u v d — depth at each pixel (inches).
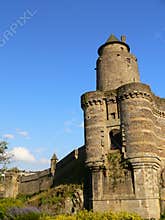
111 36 2041.1
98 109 1669.5
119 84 1827.0
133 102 1569.9
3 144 1615.4
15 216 988.6
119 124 1600.6
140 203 1407.5
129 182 1470.2
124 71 1875.0
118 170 1510.8
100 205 1486.2
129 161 1482.5
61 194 1706.4
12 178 3075.8
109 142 1606.8
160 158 1647.4
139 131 1507.1
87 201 1600.6
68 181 2082.9
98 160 1560.0
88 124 1665.8
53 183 2527.1
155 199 1418.6
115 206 1455.5
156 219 1379.2
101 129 1627.7
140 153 1465.3
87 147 1626.5
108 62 1913.1
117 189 1483.8
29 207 1078.4
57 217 1013.8
